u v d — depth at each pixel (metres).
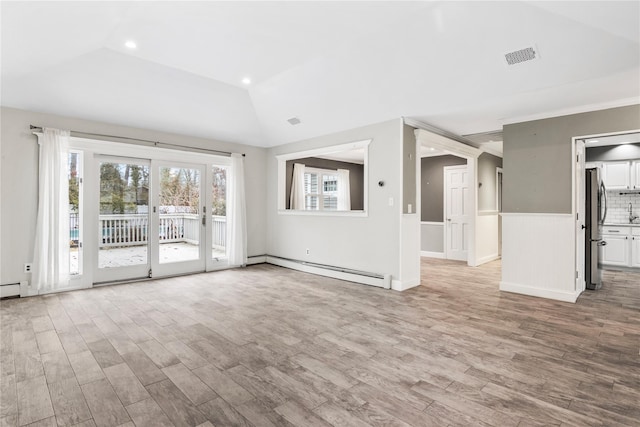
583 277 4.45
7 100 3.83
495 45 3.03
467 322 3.26
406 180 4.56
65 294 4.20
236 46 3.52
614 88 3.32
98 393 2.00
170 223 5.33
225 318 3.36
